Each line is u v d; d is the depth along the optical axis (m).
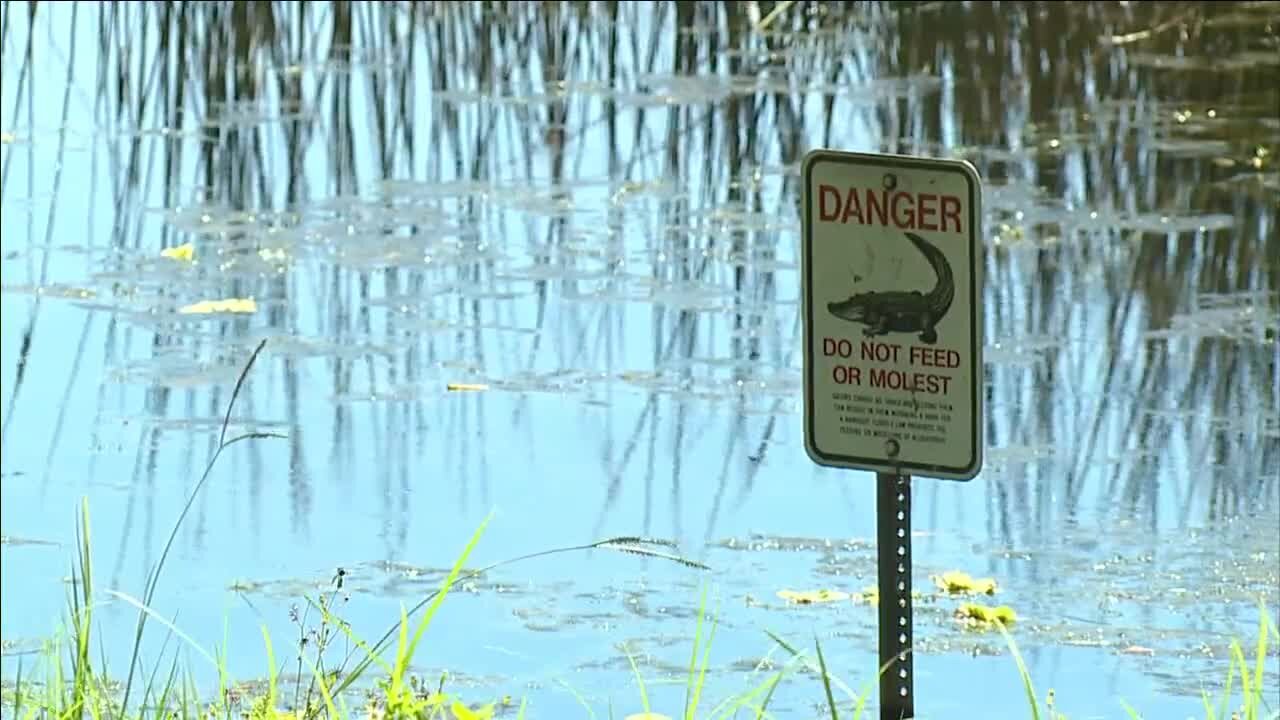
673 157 15.17
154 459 9.80
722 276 12.58
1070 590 8.45
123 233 13.15
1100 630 8.01
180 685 7.09
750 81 16.91
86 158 14.54
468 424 10.28
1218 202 14.13
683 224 13.57
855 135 15.80
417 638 4.66
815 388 4.49
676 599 8.24
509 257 12.87
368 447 10.01
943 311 4.37
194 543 8.83
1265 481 9.62
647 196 14.25
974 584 8.45
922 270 4.38
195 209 13.66
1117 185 14.52
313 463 9.83
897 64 17.67
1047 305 12.15
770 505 9.35
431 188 14.29
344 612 8.09
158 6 17.61
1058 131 15.90
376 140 15.27
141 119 15.55
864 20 18.55
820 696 7.27
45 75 16.19
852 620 8.05
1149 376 11.01
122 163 14.50
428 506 9.28
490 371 11.05
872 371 4.44
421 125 15.63
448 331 11.60
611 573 8.51
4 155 14.51
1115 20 18.72
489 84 16.72
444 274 12.54
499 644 7.75
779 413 10.51
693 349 11.40
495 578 8.45
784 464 9.84
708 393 10.76
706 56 17.48
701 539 8.95
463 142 15.31
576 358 11.28
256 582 8.39
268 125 15.49
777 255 12.96
